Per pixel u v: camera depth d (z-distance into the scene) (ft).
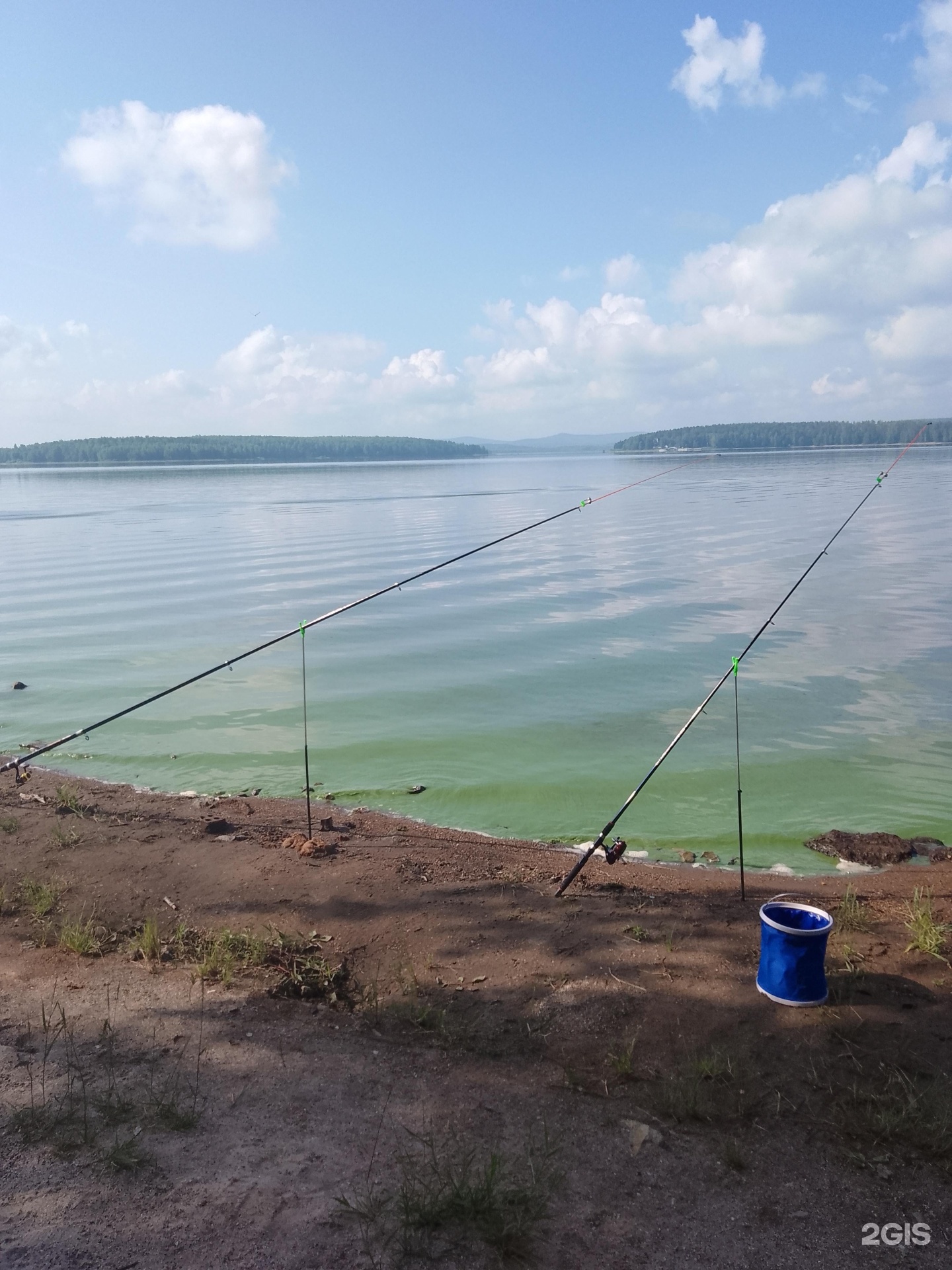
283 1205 10.94
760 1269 10.25
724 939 18.89
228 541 123.03
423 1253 10.24
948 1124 12.64
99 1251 10.11
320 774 34.09
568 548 108.88
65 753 36.55
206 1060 14.30
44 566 97.96
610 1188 11.54
